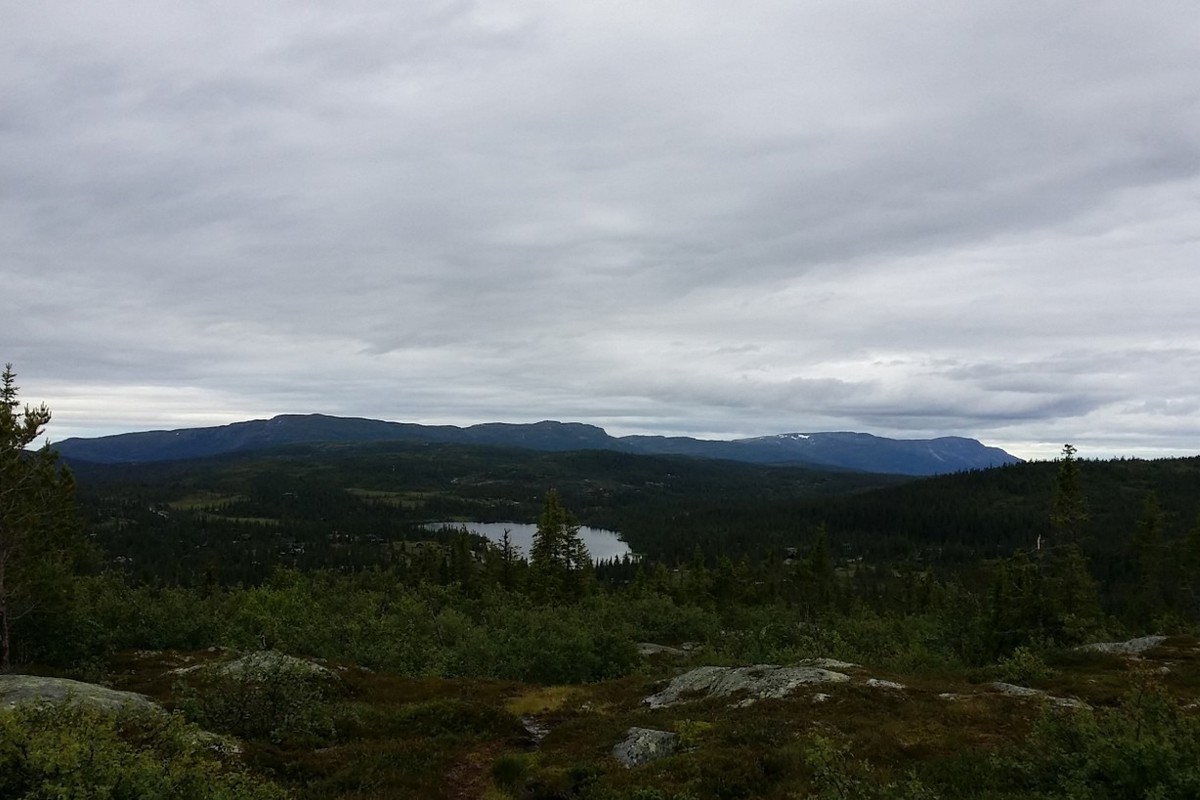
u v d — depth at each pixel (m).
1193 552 74.94
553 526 87.44
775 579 103.88
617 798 14.04
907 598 92.38
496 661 38.75
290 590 58.41
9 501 29.50
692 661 41.62
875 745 16.77
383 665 38.22
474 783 17.30
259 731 19.23
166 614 38.72
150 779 9.53
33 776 8.79
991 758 13.76
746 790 14.08
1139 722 11.84
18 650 31.42
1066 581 56.00
